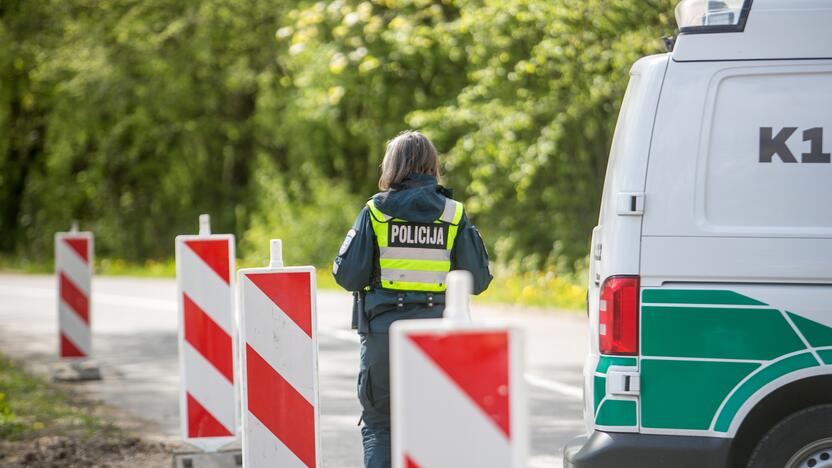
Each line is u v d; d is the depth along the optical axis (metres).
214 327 19.41
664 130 14.18
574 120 58.25
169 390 29.39
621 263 14.16
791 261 13.84
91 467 20.75
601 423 14.21
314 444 15.70
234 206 95.38
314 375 15.69
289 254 74.50
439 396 8.89
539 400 26.23
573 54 48.88
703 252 13.98
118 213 94.75
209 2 86.19
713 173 14.05
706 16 14.23
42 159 99.00
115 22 88.75
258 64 89.19
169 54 87.88
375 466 15.12
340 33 62.94
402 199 15.03
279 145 91.56
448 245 15.16
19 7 92.12
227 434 19.47
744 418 13.89
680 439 13.99
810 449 13.97
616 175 14.45
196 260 19.36
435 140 64.69
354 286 15.12
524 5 50.62
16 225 99.00
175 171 94.00
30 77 92.25
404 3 63.66
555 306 46.09
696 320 13.96
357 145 82.56
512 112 56.94
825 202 13.90
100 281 65.12
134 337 39.44
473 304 47.56
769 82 14.07
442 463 8.89
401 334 8.88
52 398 27.92
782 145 13.98
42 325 43.75
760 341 13.86
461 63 69.88
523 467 8.93
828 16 14.02
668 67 14.27
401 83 74.06
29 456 21.30
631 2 41.56
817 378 13.80
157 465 20.86
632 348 14.09
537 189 67.94
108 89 87.75
